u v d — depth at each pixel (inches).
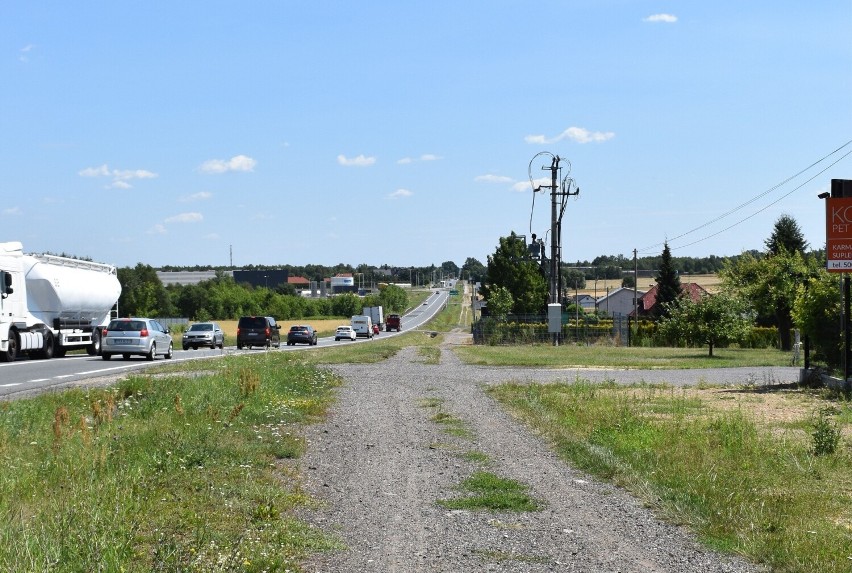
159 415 578.6
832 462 451.2
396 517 339.9
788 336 2276.1
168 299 4921.3
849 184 853.8
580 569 273.1
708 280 5147.6
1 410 565.0
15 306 1316.4
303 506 356.5
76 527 273.3
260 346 2148.1
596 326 2450.8
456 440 546.6
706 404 758.5
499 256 3196.4
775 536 310.0
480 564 277.3
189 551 262.2
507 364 1384.1
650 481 398.9
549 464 461.7
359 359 1480.1
